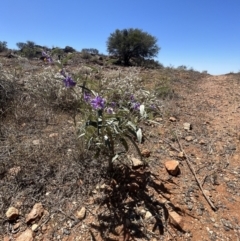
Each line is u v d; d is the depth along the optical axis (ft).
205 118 12.64
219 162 8.49
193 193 6.80
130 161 7.55
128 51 46.70
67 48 41.57
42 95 11.27
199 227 5.78
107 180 6.79
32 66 18.57
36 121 9.57
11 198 6.04
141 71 25.00
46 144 7.84
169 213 5.91
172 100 14.88
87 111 6.59
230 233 5.73
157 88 13.58
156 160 8.05
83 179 6.72
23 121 9.44
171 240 5.38
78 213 5.80
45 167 6.88
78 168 6.97
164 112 12.15
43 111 10.32
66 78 6.20
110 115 6.03
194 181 7.33
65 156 7.36
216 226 5.87
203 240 5.47
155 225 5.66
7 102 10.36
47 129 9.07
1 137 8.18
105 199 6.23
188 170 7.85
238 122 12.41
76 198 6.23
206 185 7.22
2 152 7.36
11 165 6.87
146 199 6.32
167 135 9.98
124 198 6.30
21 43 51.29
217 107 14.90
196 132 10.65
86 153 7.32
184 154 8.63
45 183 6.49
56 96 11.14
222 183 7.39
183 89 19.11
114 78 13.89
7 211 5.66
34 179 6.53
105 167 7.10
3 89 10.63
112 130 6.13
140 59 44.04
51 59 6.61
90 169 6.98
